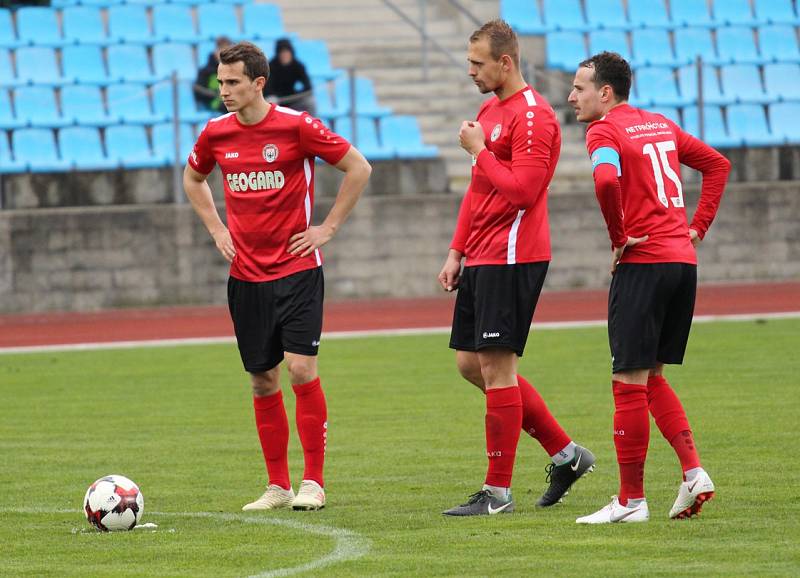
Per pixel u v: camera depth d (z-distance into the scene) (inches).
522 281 717.3
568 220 2182.6
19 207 2102.6
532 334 1688.0
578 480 823.7
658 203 688.4
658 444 943.0
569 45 2544.3
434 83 2600.9
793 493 746.2
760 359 1379.2
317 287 773.9
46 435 1036.5
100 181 2121.1
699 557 593.0
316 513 732.0
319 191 2142.0
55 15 2554.1
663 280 681.6
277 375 777.6
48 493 805.9
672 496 757.3
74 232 2048.5
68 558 622.5
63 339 1766.7
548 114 713.6
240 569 590.9
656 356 697.0
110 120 2263.8
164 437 1020.5
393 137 2315.5
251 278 772.6
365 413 1112.8
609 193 664.4
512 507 727.7
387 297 2151.8
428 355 1513.3
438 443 966.4
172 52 2486.5
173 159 2183.8
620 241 674.2
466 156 2436.0
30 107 2290.8
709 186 732.0
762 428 978.7
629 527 668.7
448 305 2047.2
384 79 2618.1
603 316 1871.3
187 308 2069.4
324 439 765.3
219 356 1556.3
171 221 2078.0
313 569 586.9
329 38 2733.8
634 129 692.7
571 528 670.5
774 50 2640.3
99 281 2060.8
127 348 1656.0
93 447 978.1
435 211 2159.2
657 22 2677.2
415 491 794.2
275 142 761.0
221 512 743.1
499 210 717.9
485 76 724.7
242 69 748.6
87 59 2440.9
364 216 2140.7
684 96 2479.1
